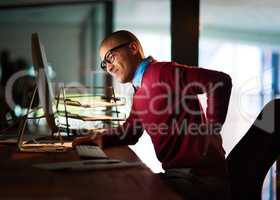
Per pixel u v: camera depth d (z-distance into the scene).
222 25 8.63
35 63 2.27
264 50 9.75
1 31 6.26
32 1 5.23
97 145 2.49
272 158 2.19
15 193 1.45
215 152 2.15
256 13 7.15
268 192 2.72
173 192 1.49
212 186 2.14
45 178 1.70
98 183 1.62
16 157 2.19
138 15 7.27
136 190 1.51
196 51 3.31
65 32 5.70
